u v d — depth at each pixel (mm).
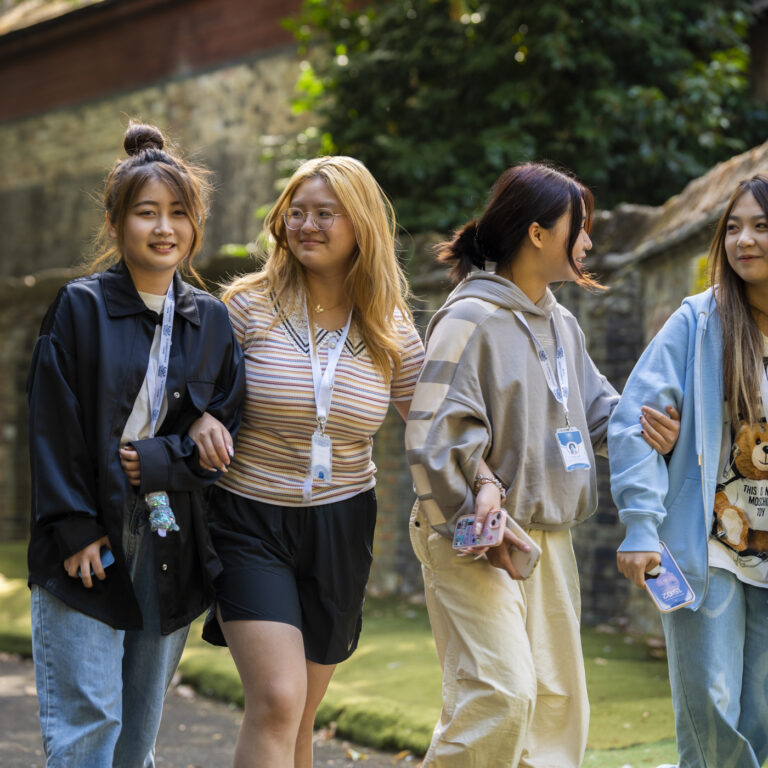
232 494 5555
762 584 5316
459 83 18125
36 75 30250
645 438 5379
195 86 26938
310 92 19859
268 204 25281
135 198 5133
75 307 5082
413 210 17531
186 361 5230
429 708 8969
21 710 10227
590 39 17734
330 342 5664
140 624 5016
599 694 9430
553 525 5449
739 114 19203
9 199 30734
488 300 5430
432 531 5395
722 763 5293
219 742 8906
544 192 5473
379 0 19312
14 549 21609
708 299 5516
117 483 4992
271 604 5305
